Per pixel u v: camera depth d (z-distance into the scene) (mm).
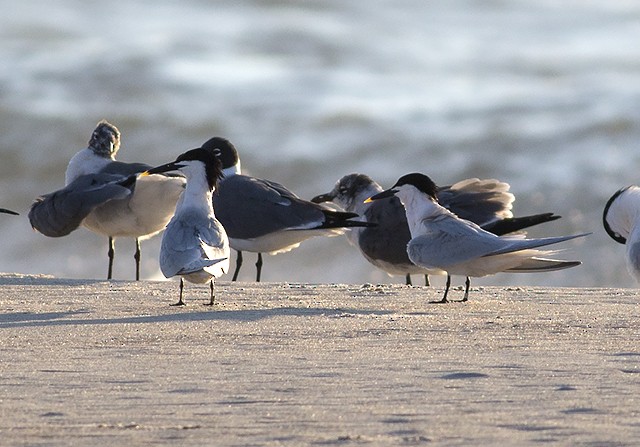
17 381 7328
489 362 7961
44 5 42000
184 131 28422
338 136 27500
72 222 15258
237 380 7336
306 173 25922
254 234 15461
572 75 33344
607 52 36000
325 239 21469
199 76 33125
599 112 27578
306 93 31438
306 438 5820
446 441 5734
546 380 7281
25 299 11984
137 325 9969
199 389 7066
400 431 5949
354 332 9500
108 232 15695
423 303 11750
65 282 13477
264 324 10016
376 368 7730
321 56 36094
